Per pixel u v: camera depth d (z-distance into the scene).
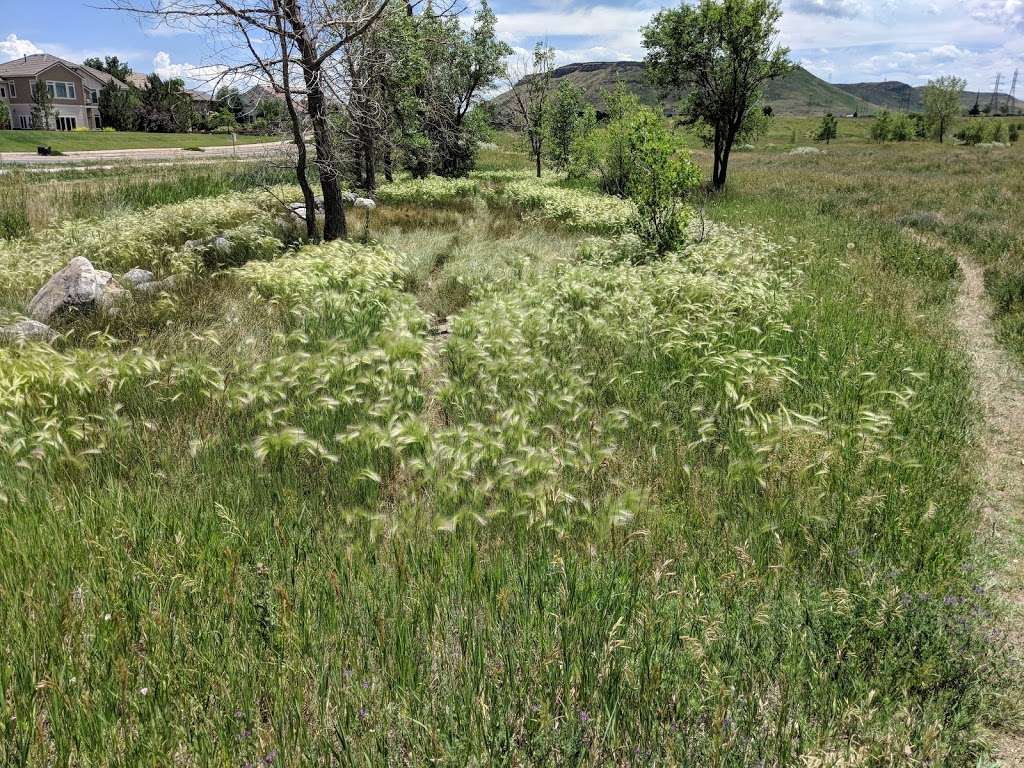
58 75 72.56
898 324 8.52
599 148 21.39
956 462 5.16
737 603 3.42
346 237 13.18
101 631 3.02
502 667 2.95
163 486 4.53
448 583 3.51
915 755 2.62
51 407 5.57
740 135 29.58
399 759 2.53
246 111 11.79
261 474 4.55
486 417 5.93
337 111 12.64
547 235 15.15
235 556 3.56
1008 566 4.04
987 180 26.61
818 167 38.06
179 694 2.73
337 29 11.83
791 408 6.04
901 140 74.00
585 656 2.89
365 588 3.39
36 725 2.54
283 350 7.11
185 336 7.53
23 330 7.52
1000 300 10.04
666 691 2.80
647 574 3.67
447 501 4.30
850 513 4.30
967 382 6.90
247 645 2.97
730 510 4.37
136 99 73.75
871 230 15.96
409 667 2.89
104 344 7.28
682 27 27.23
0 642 2.91
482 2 31.09
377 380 6.01
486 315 8.12
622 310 8.55
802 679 2.98
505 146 62.50
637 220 13.80
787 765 2.53
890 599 3.29
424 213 17.66
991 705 3.00
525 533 4.01
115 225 14.16
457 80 30.86
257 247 12.57
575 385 6.05
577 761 2.50
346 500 4.45
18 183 21.97
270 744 2.52
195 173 24.84
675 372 6.63
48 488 4.37
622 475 4.80
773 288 10.10
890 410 5.97
